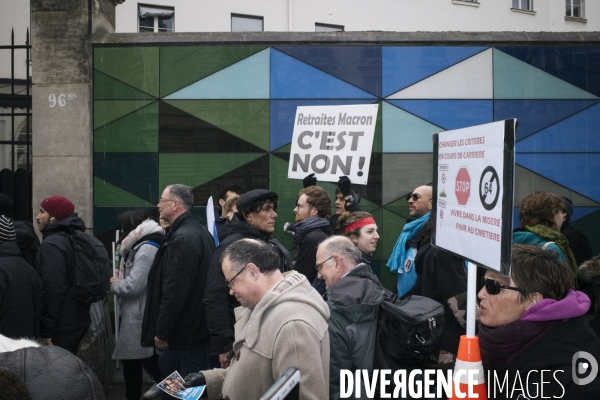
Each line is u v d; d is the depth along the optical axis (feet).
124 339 16.70
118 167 22.22
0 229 14.08
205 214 22.30
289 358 7.80
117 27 55.16
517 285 7.08
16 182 22.62
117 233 20.10
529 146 22.41
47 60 22.00
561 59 22.40
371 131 18.26
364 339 9.20
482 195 7.27
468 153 7.79
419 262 13.66
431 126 22.48
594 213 22.41
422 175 22.47
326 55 22.41
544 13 75.00
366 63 22.45
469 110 22.45
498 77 22.44
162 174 22.33
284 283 8.46
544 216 13.48
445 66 22.45
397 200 22.47
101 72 22.21
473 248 7.48
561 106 22.41
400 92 22.48
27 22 46.57
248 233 13.41
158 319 13.94
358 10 63.41
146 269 16.55
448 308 12.50
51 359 5.13
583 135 22.40
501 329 6.98
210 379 9.70
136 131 22.29
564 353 6.68
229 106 22.40
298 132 19.48
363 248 14.53
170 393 9.32
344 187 18.03
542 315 6.79
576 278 13.16
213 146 22.41
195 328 14.19
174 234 14.23
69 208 16.06
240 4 58.95
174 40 22.25
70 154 21.88
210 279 13.01
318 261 10.73
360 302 9.27
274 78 22.44
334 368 9.18
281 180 22.44
